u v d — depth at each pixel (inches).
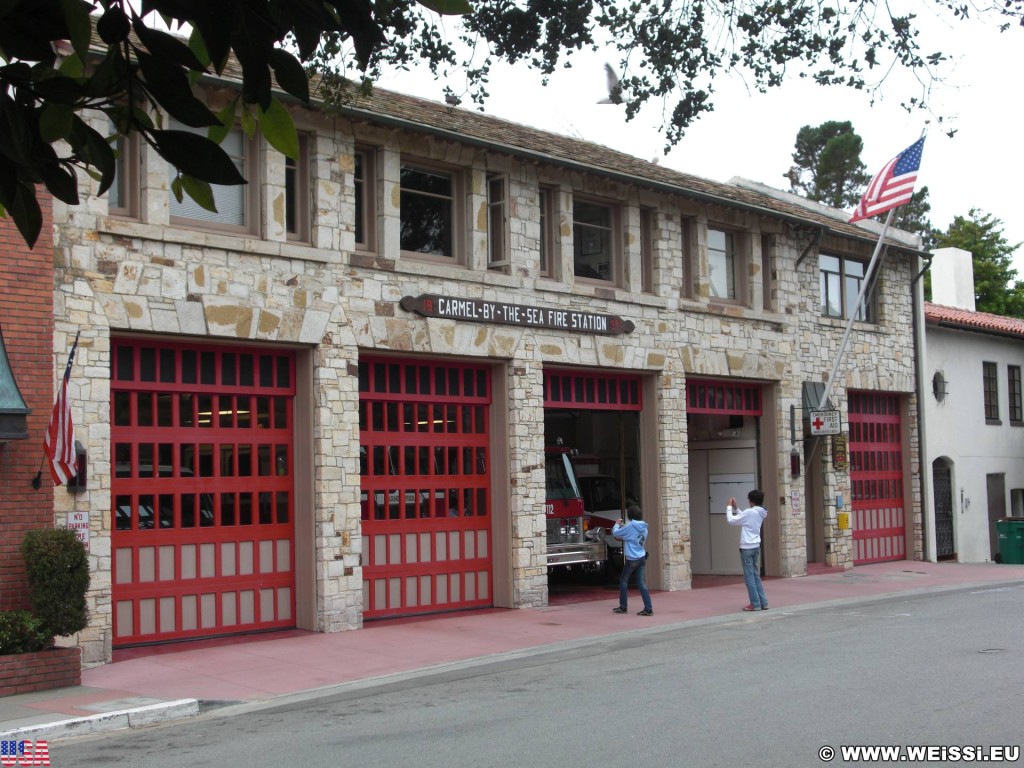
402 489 660.7
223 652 538.0
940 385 1078.4
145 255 541.6
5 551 474.0
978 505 1108.5
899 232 1050.7
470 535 693.9
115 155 141.2
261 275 583.8
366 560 638.5
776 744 319.3
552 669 486.6
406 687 457.7
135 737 380.8
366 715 397.4
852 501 986.7
